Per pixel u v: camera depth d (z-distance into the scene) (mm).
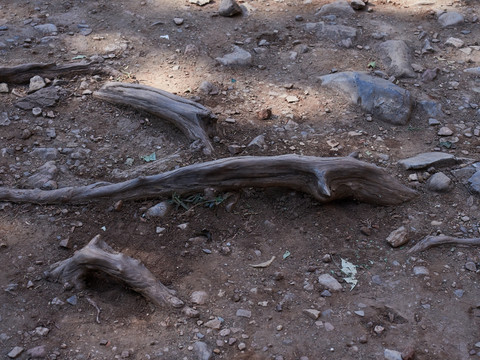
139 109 2145
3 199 1877
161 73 2322
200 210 1883
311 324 1643
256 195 1927
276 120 2160
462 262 1776
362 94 2207
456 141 2094
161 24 2537
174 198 1896
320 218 1873
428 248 1803
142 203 1900
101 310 1666
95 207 1883
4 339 1594
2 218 1846
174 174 1885
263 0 2711
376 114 2178
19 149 2018
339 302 1689
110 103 2184
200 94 2238
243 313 1662
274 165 1878
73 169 1979
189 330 1629
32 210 1869
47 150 2010
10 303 1662
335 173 1859
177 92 2240
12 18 2521
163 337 1615
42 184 1921
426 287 1719
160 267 1754
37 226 1831
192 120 2049
